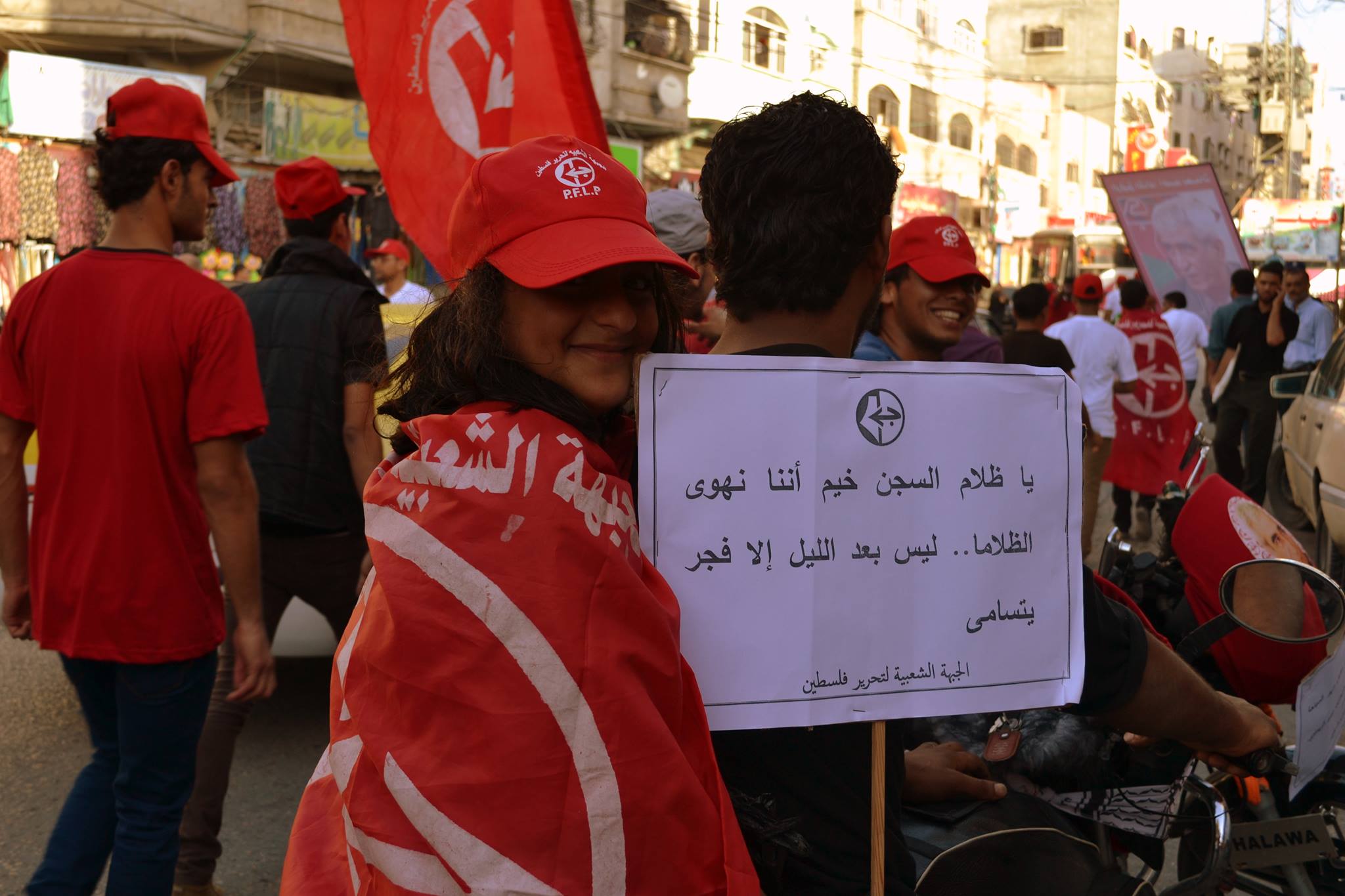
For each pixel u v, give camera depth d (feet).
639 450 4.34
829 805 4.63
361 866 4.13
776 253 4.69
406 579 4.06
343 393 11.02
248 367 8.07
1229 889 7.34
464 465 4.13
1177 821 6.78
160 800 8.02
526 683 3.92
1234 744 5.71
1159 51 213.87
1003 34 195.11
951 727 6.91
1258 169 153.17
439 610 3.99
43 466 7.93
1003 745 6.54
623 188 4.53
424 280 41.93
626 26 73.56
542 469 4.10
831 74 106.32
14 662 17.40
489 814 3.85
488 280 4.44
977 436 4.75
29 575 8.38
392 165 11.25
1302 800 7.30
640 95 74.33
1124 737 6.53
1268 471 29.63
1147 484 24.20
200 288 7.98
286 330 11.08
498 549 4.01
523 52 10.75
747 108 4.92
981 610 4.74
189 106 8.15
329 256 11.43
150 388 7.80
